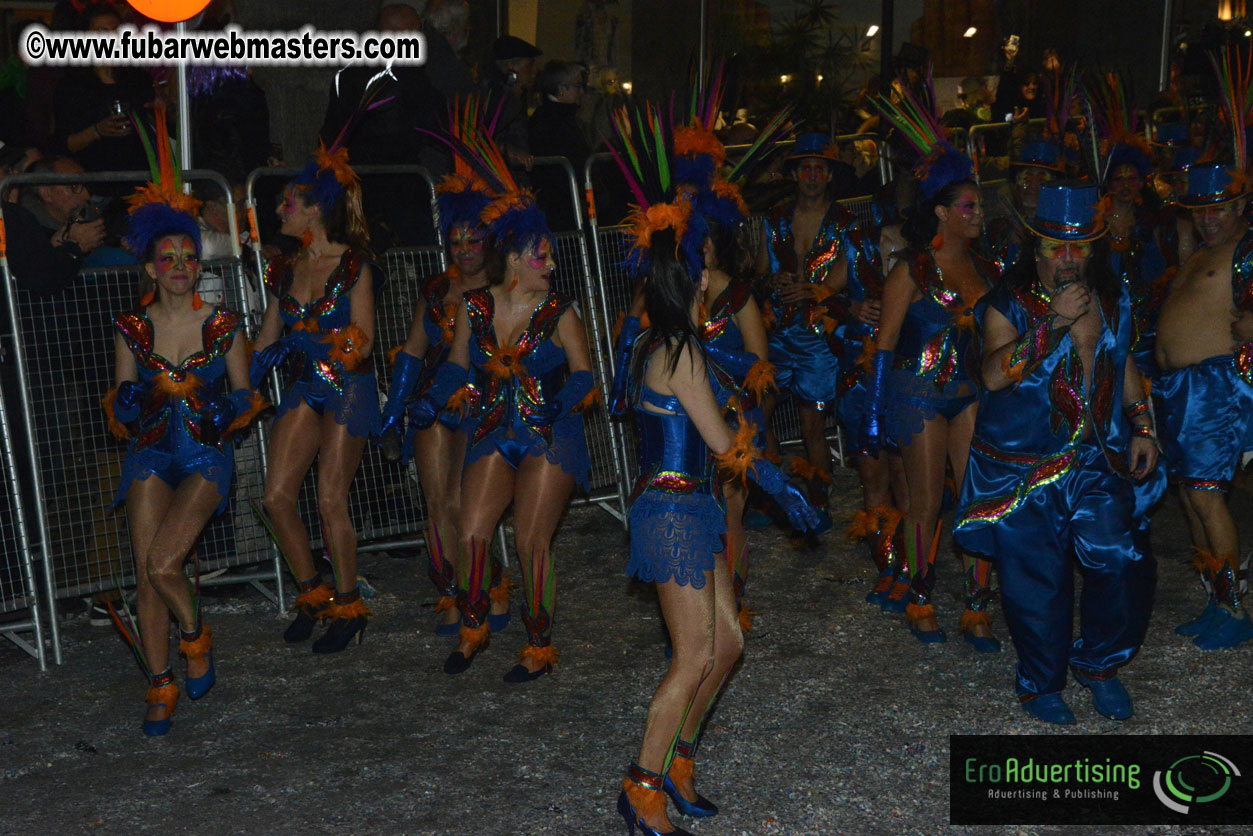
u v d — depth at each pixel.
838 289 6.61
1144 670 5.10
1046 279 4.40
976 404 5.32
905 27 12.84
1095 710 4.75
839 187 8.62
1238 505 7.18
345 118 7.03
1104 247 4.47
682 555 3.67
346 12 8.84
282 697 5.00
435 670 5.27
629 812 3.76
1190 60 10.98
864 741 4.50
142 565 4.68
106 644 5.65
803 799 4.07
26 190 5.77
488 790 4.18
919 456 5.35
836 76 11.41
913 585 5.50
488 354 4.96
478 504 5.07
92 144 6.45
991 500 4.57
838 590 6.17
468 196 5.25
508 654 5.44
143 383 4.81
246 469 6.04
